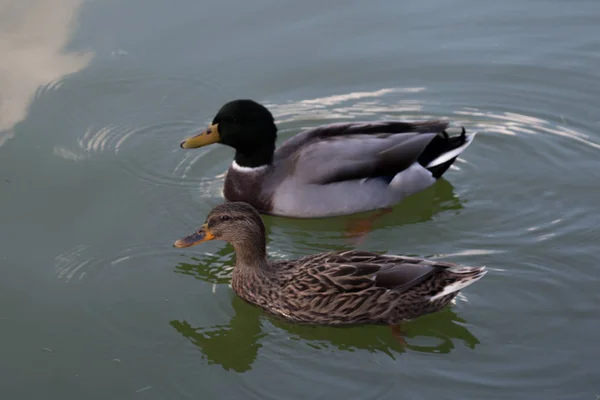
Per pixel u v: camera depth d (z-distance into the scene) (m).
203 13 14.21
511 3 14.36
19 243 9.89
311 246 9.99
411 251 9.78
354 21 14.15
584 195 10.57
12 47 13.52
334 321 8.52
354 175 10.41
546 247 9.62
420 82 12.94
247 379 7.91
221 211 8.84
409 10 14.31
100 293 9.16
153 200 10.77
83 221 10.32
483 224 10.20
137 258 9.72
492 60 13.24
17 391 7.83
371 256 8.59
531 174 11.06
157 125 12.17
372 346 8.32
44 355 8.27
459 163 11.38
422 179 10.71
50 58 13.30
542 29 13.91
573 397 7.47
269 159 10.61
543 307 8.65
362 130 10.87
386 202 10.59
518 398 7.50
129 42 13.63
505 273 9.20
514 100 12.53
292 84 12.91
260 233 8.76
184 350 8.34
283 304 8.65
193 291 9.19
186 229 10.23
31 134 11.87
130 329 8.63
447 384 7.70
